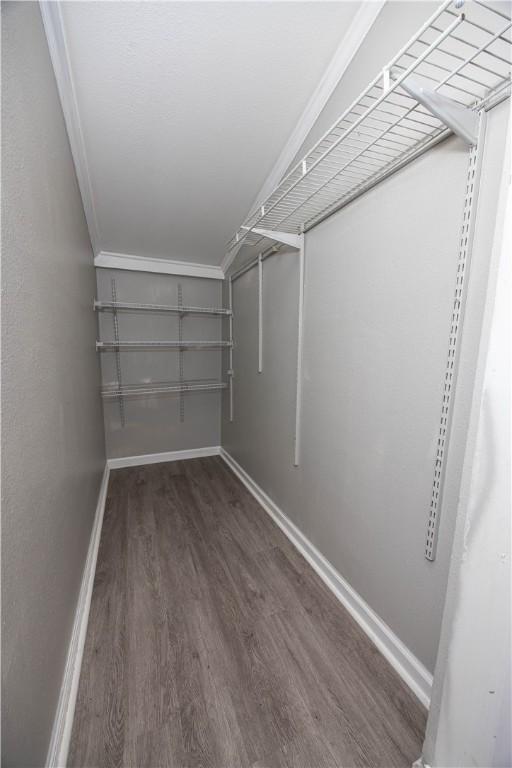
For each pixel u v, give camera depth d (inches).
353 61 40.4
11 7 24.0
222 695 37.5
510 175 20.9
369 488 45.4
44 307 32.4
